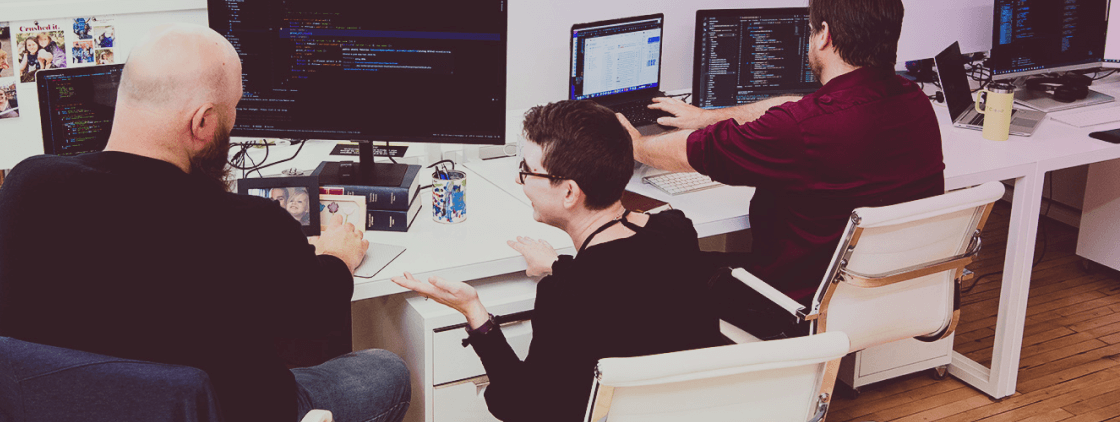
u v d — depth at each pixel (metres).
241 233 1.26
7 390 1.15
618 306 1.30
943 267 1.85
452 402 1.83
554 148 1.36
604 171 1.36
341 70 1.96
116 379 1.10
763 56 2.76
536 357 1.36
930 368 2.71
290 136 2.02
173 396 1.09
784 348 1.14
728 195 2.23
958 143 2.57
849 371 2.56
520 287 1.90
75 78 1.88
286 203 1.80
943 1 3.20
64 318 1.22
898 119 1.83
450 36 1.92
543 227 2.03
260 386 1.33
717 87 2.76
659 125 2.49
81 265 1.21
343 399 1.60
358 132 2.01
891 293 1.85
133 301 1.21
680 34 3.03
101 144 1.94
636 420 1.16
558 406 1.34
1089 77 3.33
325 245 1.69
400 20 1.91
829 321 1.81
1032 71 3.12
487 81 1.96
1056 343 2.92
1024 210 2.44
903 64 3.37
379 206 1.95
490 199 2.20
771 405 1.23
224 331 1.27
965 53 3.36
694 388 1.15
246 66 1.96
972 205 1.75
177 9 2.15
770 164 1.83
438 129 2.01
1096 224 3.35
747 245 2.83
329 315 1.44
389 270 1.76
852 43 1.82
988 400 2.61
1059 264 3.52
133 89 1.25
